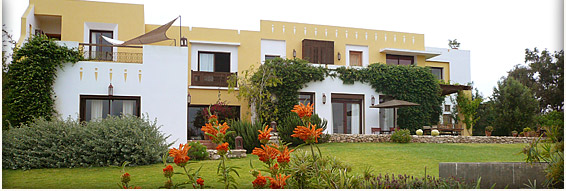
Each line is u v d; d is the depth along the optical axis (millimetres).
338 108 18312
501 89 24734
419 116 19078
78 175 9602
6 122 12117
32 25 17125
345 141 16156
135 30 18219
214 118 5426
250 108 18156
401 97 18891
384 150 13555
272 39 20422
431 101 19469
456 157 12195
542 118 23641
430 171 10070
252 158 12680
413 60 22406
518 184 7531
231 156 12789
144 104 13781
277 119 16953
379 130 18344
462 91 20984
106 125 11555
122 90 13695
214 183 8508
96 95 13539
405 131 16156
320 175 5914
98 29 18078
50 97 13133
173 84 14078
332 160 6387
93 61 13844
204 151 12406
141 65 13930
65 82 13367
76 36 17625
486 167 7559
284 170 5719
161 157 11727
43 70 13008
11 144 10766
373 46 21719
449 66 25078
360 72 18484
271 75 17406
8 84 12602
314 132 5598
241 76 18828
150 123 13641
